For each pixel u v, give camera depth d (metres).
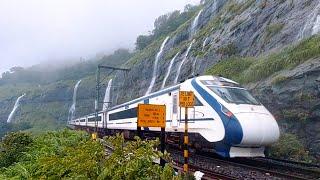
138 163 6.02
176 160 17.59
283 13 34.09
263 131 15.71
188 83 18.86
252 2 41.19
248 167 15.29
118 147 6.42
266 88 24.27
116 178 5.97
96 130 36.94
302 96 21.56
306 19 30.00
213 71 35.31
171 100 20.25
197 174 9.05
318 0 30.08
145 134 23.25
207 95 17.39
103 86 96.94
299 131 21.20
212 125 16.59
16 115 152.00
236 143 15.72
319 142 20.02
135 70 76.12
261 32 35.69
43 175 7.66
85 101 132.25
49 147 14.47
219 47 41.28
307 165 16.20
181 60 53.09
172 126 19.73
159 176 6.12
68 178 6.56
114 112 32.69
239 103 16.56
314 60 22.58
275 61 26.28
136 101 26.75
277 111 22.91
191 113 18.09
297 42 27.66
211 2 62.31
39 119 137.25
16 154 14.89
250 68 29.00
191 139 18.14
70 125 69.75
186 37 65.75
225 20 45.12
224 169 15.08
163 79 59.00
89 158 6.58
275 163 17.02
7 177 11.31
